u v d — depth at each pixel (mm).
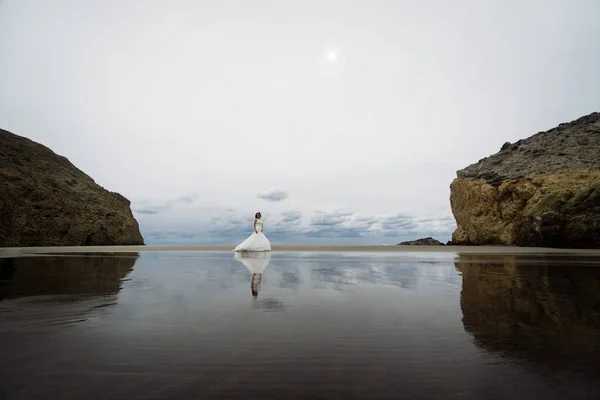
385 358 2463
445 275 7676
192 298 4789
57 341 2824
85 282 6445
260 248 19578
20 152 34375
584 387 1979
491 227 28984
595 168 25219
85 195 35688
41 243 28484
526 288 5773
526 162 32062
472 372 2211
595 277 7293
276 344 2766
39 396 1830
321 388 1957
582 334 3082
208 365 2312
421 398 1830
